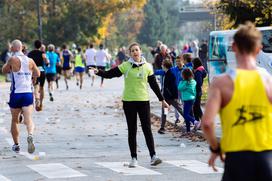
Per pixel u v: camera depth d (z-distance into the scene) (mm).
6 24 99625
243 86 9281
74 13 106688
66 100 43844
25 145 23953
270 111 9383
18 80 21547
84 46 108625
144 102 19062
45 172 18156
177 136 26469
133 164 19016
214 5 46281
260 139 9273
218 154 9484
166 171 18297
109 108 38500
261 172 9242
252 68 9430
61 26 105688
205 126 9203
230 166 9281
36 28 102062
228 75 9344
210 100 9258
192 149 22938
